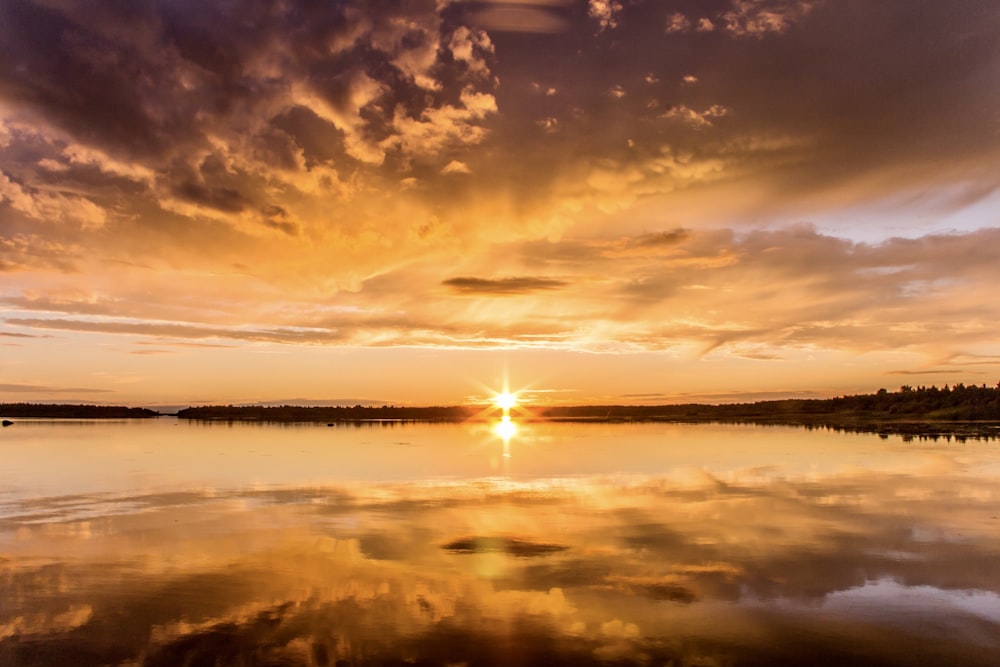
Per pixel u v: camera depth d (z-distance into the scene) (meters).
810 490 28.08
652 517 21.86
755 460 41.84
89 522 21.25
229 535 19.22
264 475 34.16
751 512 22.81
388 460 42.94
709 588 14.07
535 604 13.11
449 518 21.73
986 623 12.10
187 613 12.63
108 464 40.56
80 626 12.02
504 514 22.45
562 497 26.31
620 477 32.88
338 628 11.87
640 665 10.34
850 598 13.45
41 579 14.84
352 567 15.78
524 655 10.70
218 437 74.00
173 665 10.44
